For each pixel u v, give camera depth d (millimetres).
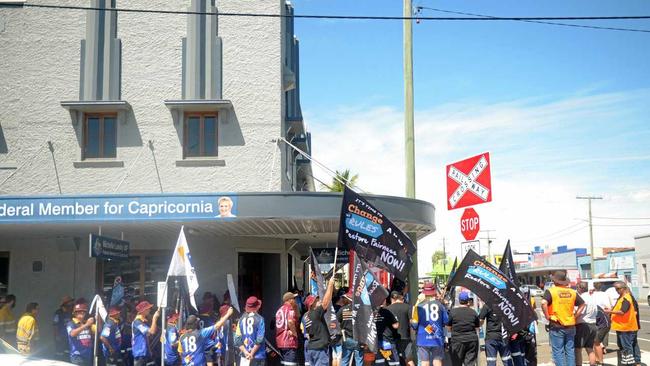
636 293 55781
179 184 16625
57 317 13188
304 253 24078
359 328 10133
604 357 16469
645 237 53875
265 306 18047
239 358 11586
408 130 14125
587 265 71375
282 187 16703
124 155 16703
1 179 16609
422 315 11297
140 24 17156
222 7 17188
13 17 17141
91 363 11242
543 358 16297
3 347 6973
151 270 16469
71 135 16812
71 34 17125
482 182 10672
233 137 16766
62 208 12664
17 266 16312
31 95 16922
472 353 11430
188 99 16703
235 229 15094
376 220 10492
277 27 17188
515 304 11008
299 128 19297
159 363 11992
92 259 16219
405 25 14352
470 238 11094
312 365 10672
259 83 16953
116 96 16844
